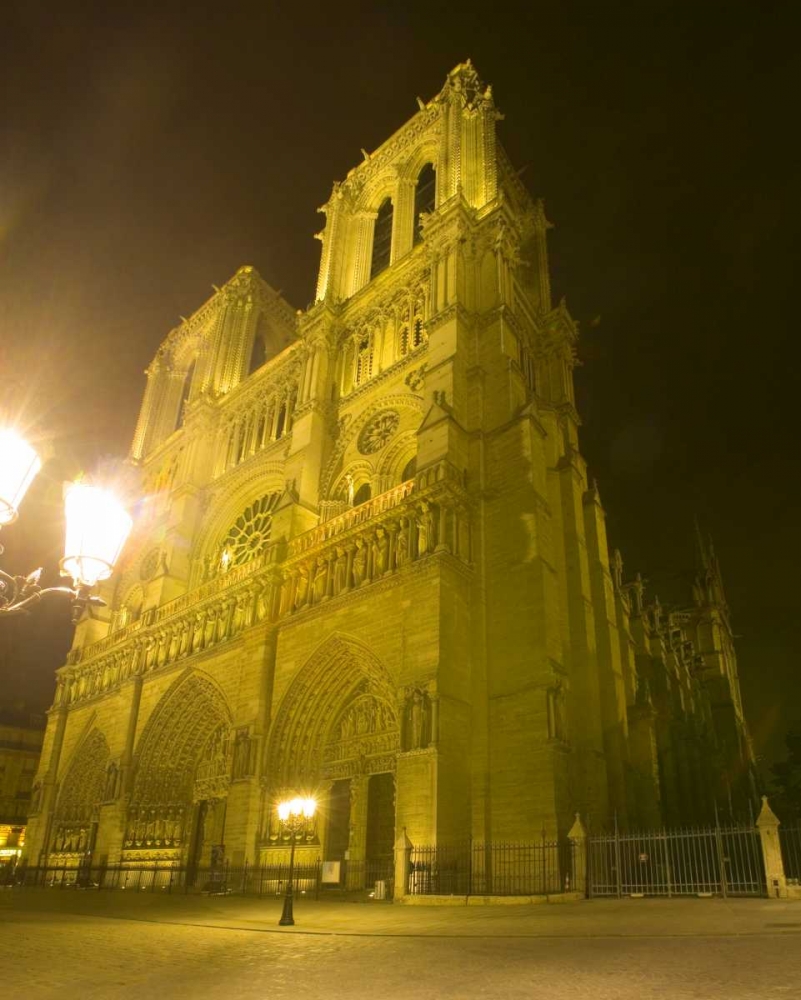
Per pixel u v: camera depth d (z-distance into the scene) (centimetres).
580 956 1138
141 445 7000
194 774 4525
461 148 5012
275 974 1059
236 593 4356
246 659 4012
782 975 903
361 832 3344
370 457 4447
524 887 2722
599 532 4209
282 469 5200
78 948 1415
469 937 1468
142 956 1291
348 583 3681
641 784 3700
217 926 1875
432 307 4328
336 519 4050
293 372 5594
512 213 4791
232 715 4038
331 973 1055
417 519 3488
